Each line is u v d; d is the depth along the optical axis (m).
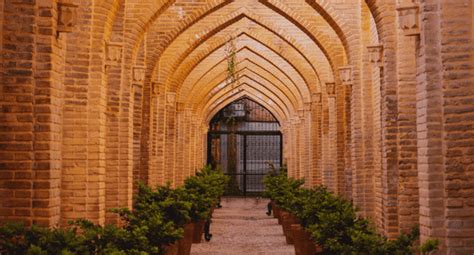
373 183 10.43
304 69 16.33
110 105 8.94
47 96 5.41
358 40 10.85
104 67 7.74
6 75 5.38
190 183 12.78
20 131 5.38
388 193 8.05
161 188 8.79
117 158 8.92
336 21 10.92
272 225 15.58
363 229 6.49
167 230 6.64
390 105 8.02
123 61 9.38
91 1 7.45
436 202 5.38
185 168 20.11
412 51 7.80
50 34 5.44
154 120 13.53
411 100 7.76
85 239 5.25
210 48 15.65
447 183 5.32
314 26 12.60
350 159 11.89
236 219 17.39
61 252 4.48
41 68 5.43
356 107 10.81
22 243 4.77
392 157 8.01
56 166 5.55
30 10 5.42
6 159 5.36
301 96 18.62
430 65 5.44
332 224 6.61
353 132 10.80
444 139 5.35
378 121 9.90
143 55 11.68
